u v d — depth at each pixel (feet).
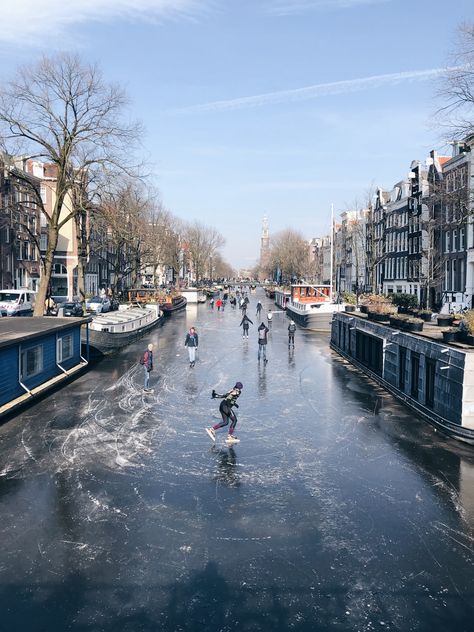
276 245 424.05
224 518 32.68
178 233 307.37
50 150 97.71
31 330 64.49
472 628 23.21
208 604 24.53
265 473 39.88
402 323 67.72
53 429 50.06
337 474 39.91
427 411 54.29
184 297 244.22
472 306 132.05
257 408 58.80
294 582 26.27
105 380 73.41
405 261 195.42
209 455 43.55
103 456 42.96
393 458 43.39
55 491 36.24
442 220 124.67
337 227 338.13
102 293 219.41
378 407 59.77
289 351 103.71
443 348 51.16
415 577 26.86
